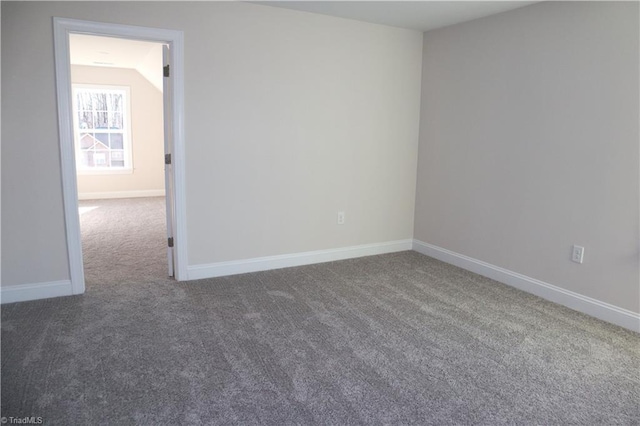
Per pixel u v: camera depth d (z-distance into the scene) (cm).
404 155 452
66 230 317
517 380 226
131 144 802
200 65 340
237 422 190
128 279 365
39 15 287
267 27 361
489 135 375
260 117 370
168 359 240
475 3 332
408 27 420
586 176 305
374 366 237
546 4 320
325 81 395
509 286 364
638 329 283
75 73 749
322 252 423
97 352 245
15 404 198
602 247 299
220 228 370
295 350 253
